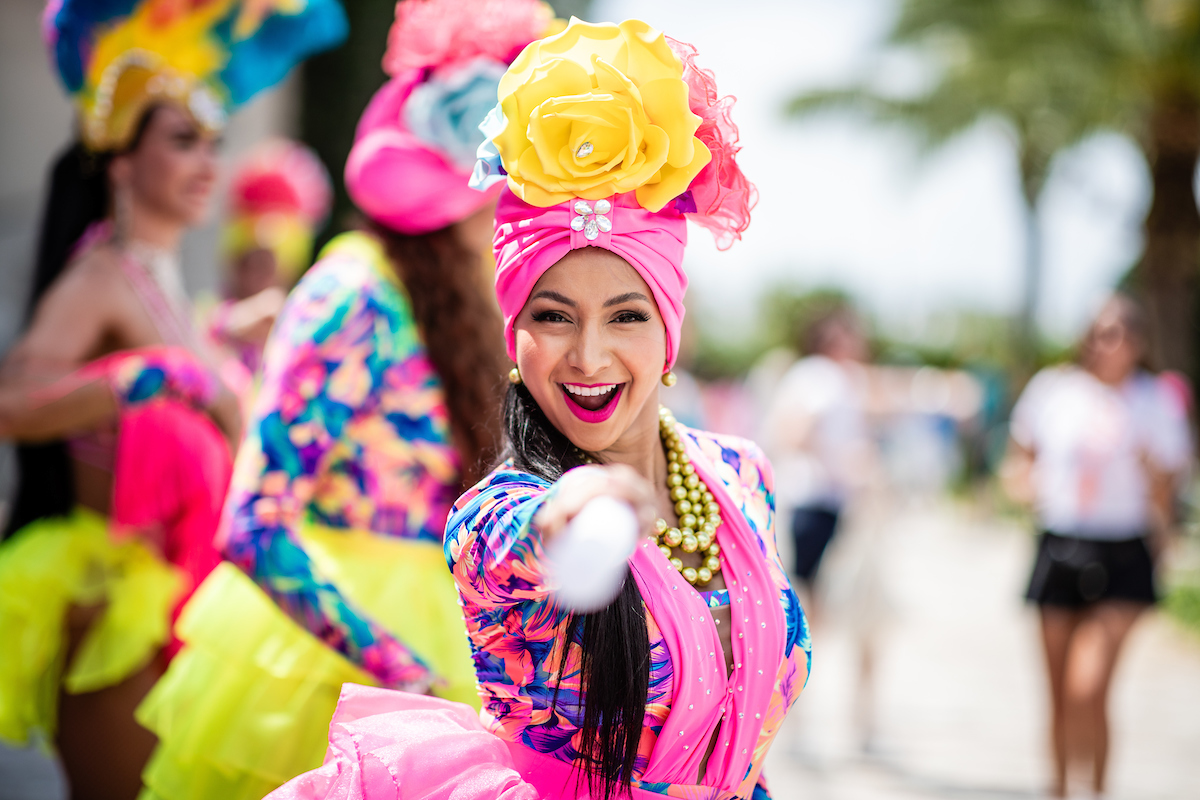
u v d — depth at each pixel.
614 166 1.48
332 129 8.48
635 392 1.54
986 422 20.47
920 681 6.90
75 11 2.80
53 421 2.57
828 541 5.94
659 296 1.53
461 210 2.29
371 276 2.23
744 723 1.51
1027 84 15.42
